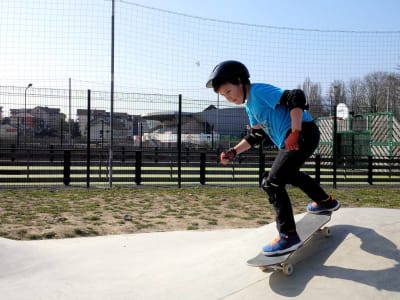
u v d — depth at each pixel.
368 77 27.30
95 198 10.16
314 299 2.96
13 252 4.98
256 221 7.81
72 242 5.81
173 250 5.25
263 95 3.31
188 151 14.15
